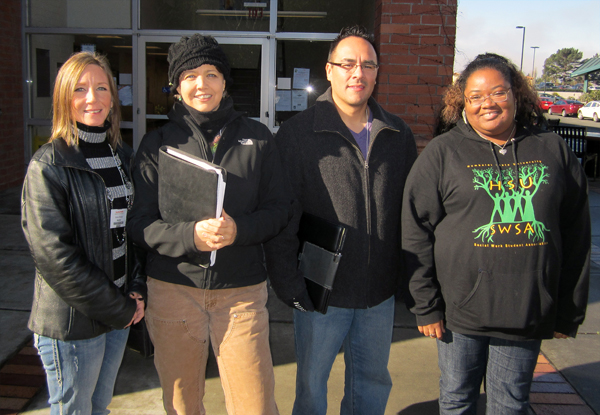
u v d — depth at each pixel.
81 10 6.16
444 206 1.79
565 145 1.74
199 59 1.71
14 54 6.41
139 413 2.44
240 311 1.77
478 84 1.69
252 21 5.70
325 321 1.98
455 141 1.79
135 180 1.79
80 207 1.61
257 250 1.87
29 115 6.71
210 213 1.56
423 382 2.74
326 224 1.90
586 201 1.73
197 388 1.87
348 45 1.91
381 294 2.01
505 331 1.70
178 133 1.80
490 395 1.84
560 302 1.79
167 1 5.91
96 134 1.70
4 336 3.11
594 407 2.53
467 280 1.72
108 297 1.58
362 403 2.10
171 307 1.76
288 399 2.58
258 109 5.82
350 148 1.95
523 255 1.65
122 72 6.18
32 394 2.53
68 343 1.61
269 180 1.88
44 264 1.50
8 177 6.51
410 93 4.32
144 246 1.66
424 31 4.25
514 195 1.67
